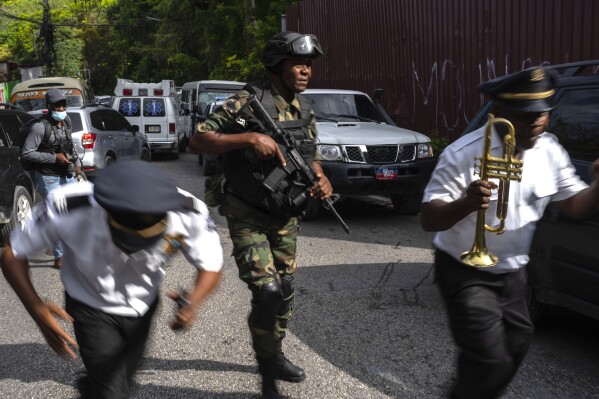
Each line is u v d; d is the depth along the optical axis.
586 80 4.30
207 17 28.50
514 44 10.23
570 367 3.96
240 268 3.39
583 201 2.62
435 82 12.30
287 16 18.94
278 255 3.54
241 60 23.83
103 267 2.38
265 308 3.32
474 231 2.59
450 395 2.69
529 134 2.52
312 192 3.46
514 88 2.44
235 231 3.41
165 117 18.72
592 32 8.83
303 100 3.62
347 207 9.77
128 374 2.59
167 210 2.11
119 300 2.47
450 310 2.67
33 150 6.43
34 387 3.79
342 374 3.88
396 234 7.90
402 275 6.04
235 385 3.75
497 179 2.53
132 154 13.16
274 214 3.41
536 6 9.74
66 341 2.47
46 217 2.31
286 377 3.75
